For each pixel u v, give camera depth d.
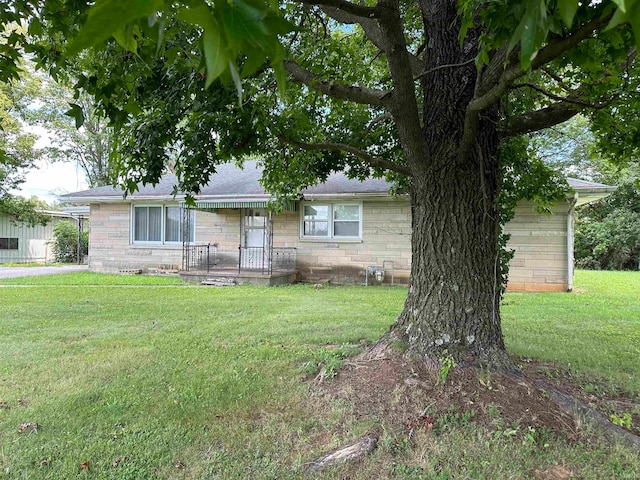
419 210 3.51
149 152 3.46
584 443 2.57
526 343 4.86
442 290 3.35
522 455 2.42
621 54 1.93
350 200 11.41
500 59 2.65
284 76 0.76
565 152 20.70
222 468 2.41
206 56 0.64
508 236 3.95
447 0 3.43
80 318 6.33
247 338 5.07
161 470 2.39
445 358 3.21
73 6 2.01
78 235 20.42
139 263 13.24
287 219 11.90
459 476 2.26
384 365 3.37
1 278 11.79
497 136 3.56
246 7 0.68
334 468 2.36
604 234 19.23
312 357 4.15
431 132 3.45
